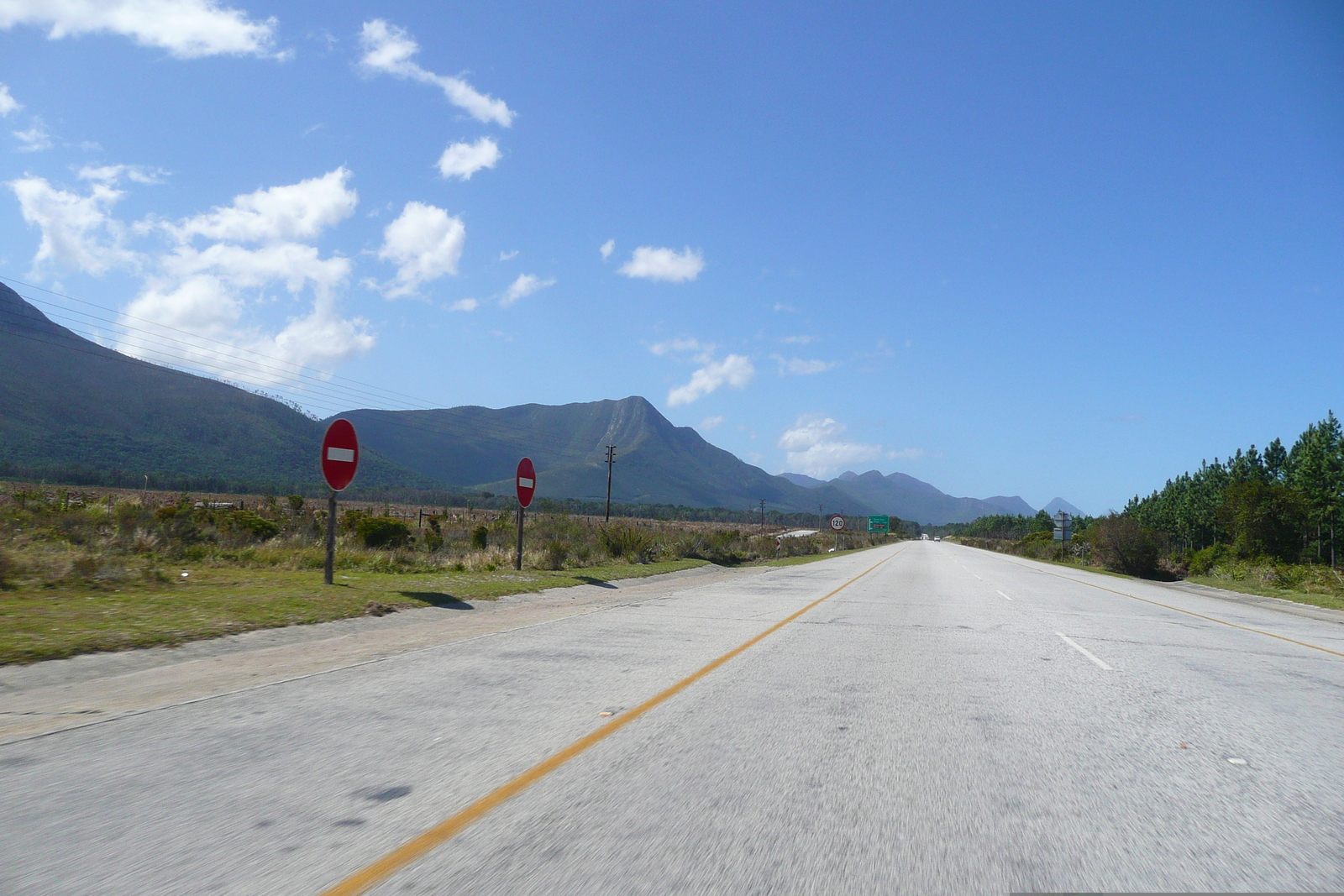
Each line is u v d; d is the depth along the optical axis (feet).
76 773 16.51
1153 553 154.10
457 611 44.88
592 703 23.99
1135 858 13.71
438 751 18.72
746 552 140.67
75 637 28.35
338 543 77.82
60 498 68.64
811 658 33.65
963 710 24.56
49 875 11.96
